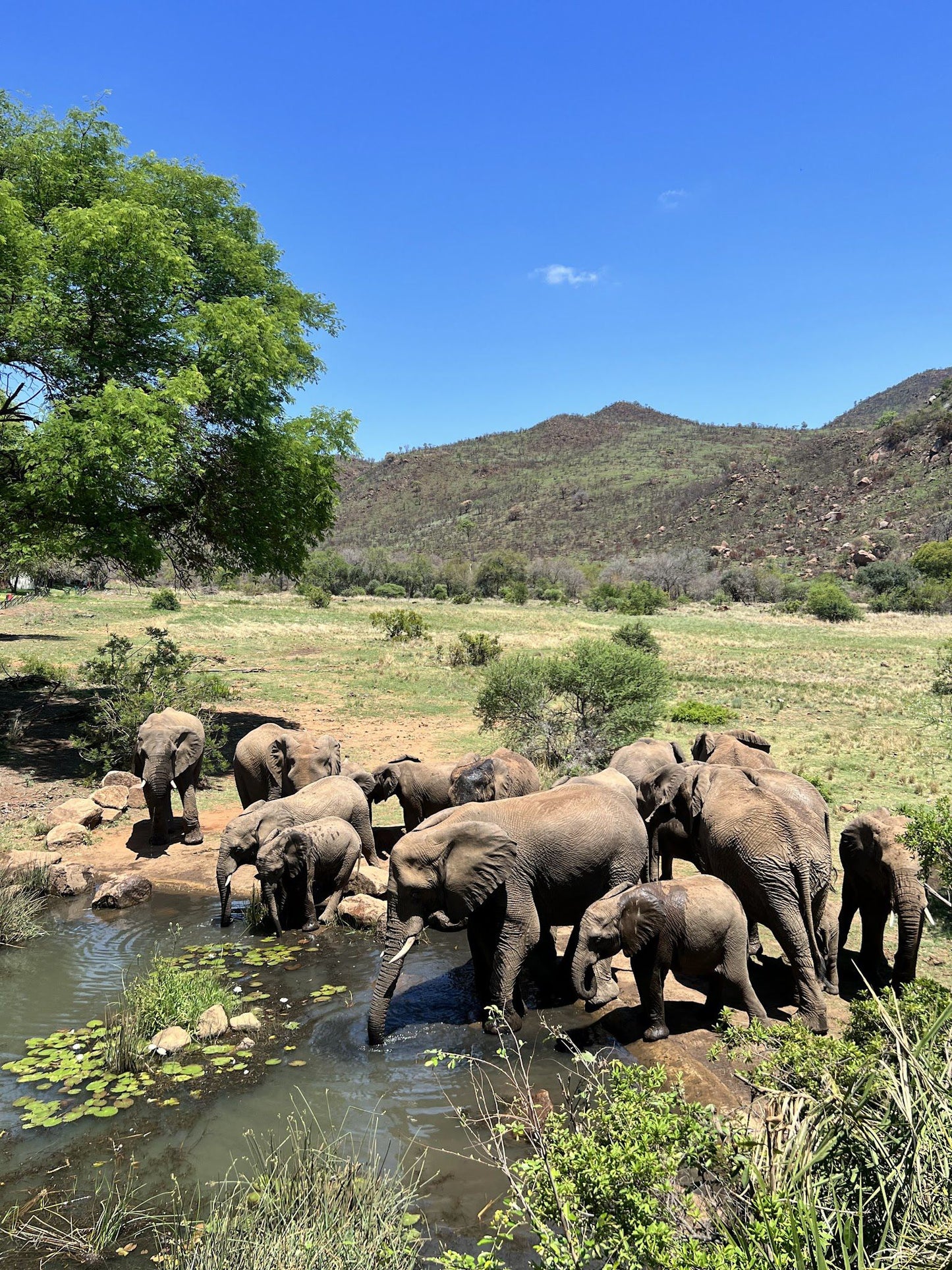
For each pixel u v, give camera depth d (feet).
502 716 53.57
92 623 115.44
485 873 20.74
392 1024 21.34
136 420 45.80
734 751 30.78
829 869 21.11
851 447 475.31
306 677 81.97
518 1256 13.11
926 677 92.94
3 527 53.57
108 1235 13.48
